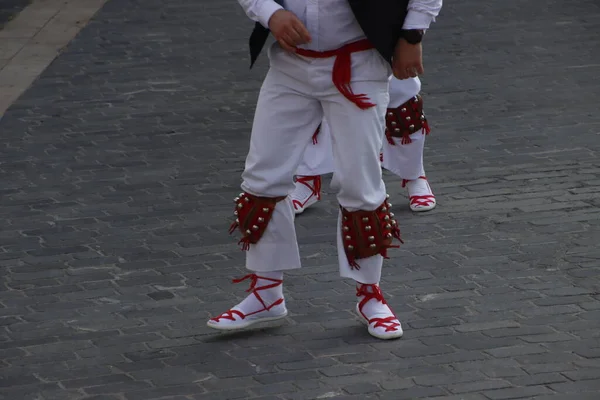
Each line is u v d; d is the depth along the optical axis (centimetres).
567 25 2145
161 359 971
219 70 1950
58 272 1170
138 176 1464
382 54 903
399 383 910
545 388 892
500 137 1558
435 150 1516
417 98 1291
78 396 909
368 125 936
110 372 951
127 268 1176
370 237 966
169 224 1298
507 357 949
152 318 1056
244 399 894
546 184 1377
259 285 1005
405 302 1071
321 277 1140
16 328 1042
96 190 1416
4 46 2119
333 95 930
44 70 1970
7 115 1734
